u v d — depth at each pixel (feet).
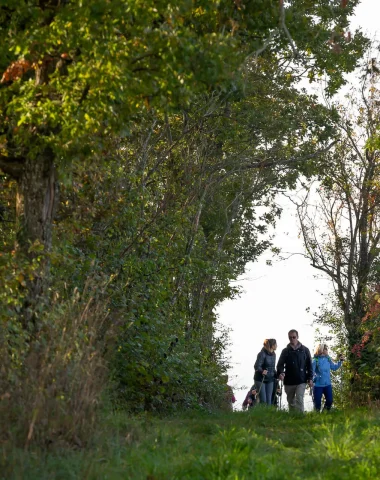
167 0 62.28
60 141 69.26
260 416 90.84
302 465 51.55
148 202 127.75
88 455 50.98
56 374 57.57
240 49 75.72
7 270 68.74
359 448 55.57
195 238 147.54
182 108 137.90
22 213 75.72
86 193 101.24
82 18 62.80
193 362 117.60
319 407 122.83
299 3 103.40
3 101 71.36
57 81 65.72
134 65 64.34
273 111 178.60
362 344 151.23
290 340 120.26
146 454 52.34
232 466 47.83
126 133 69.15
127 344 98.58
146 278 113.80
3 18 73.00
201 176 168.35
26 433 53.21
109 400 69.82
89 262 95.14
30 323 68.59
